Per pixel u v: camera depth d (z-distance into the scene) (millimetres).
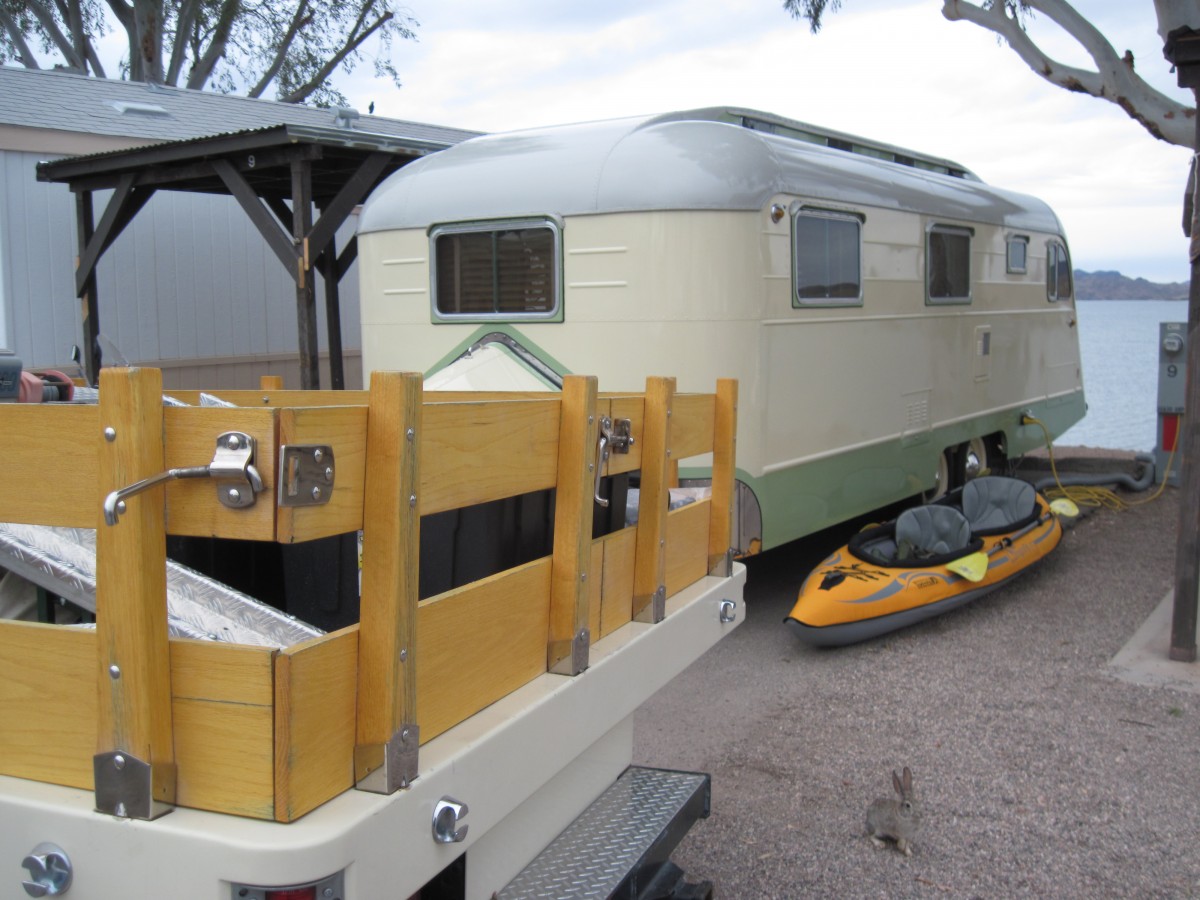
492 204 5707
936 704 4859
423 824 1685
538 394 3092
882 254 6535
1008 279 8539
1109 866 3467
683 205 5203
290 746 1480
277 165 7039
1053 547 6855
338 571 2480
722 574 3049
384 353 6305
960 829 3709
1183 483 5273
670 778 2689
